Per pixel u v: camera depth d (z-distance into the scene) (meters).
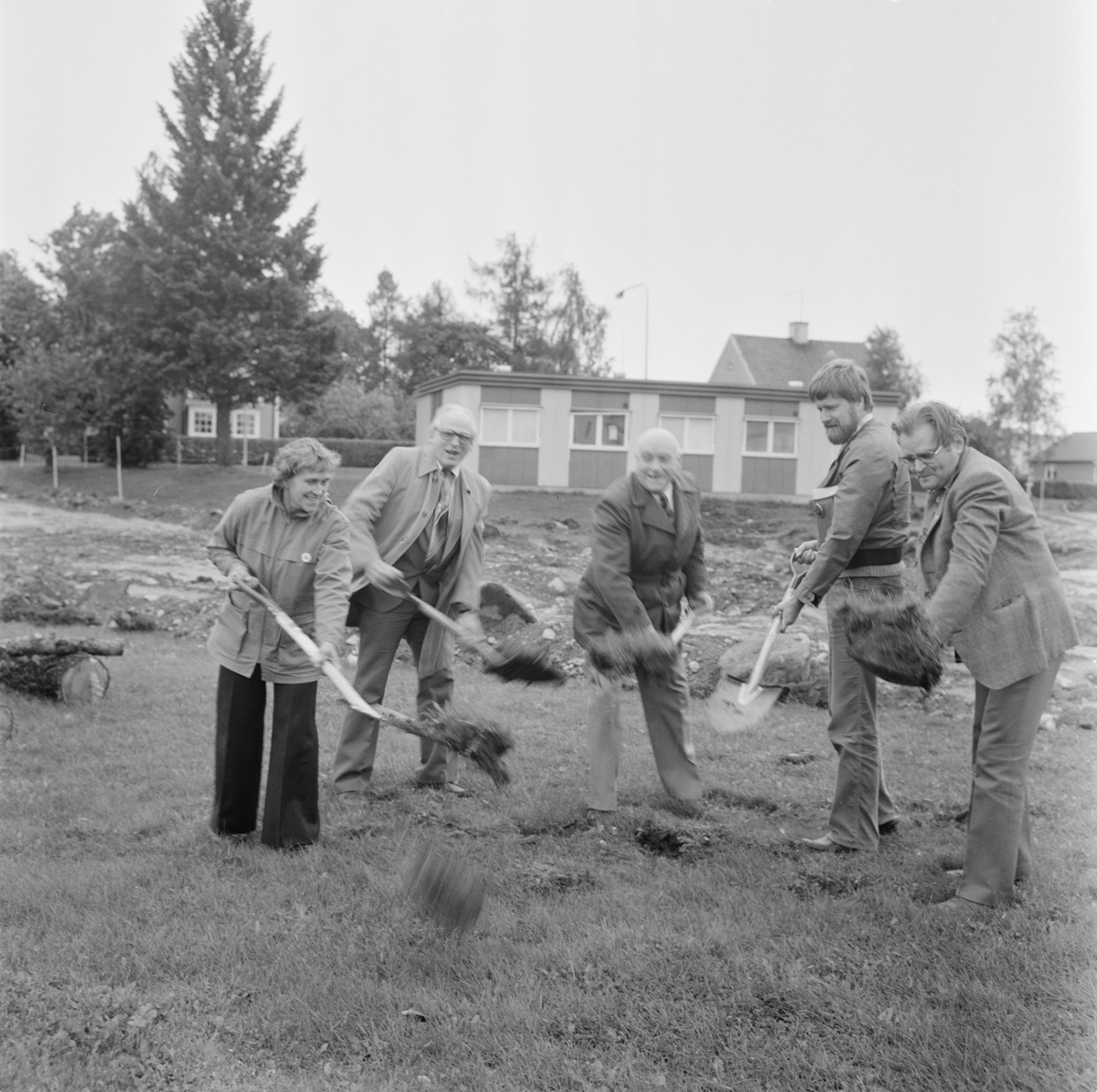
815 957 3.85
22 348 38.28
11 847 4.78
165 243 36.84
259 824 5.14
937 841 5.20
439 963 3.75
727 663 8.70
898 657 4.18
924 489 4.53
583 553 19.17
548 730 7.33
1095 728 7.87
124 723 7.05
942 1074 3.16
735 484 29.75
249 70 37.81
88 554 18.39
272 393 39.06
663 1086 3.09
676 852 5.02
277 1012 3.43
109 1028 3.26
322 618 4.75
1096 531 25.73
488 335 53.03
